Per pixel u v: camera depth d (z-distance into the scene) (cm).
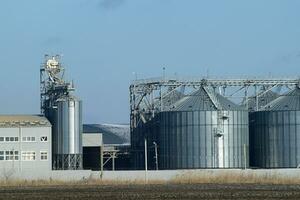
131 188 12044
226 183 14012
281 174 15725
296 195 10019
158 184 13788
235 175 15550
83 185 13600
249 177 15262
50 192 11025
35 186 13375
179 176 15588
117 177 15850
